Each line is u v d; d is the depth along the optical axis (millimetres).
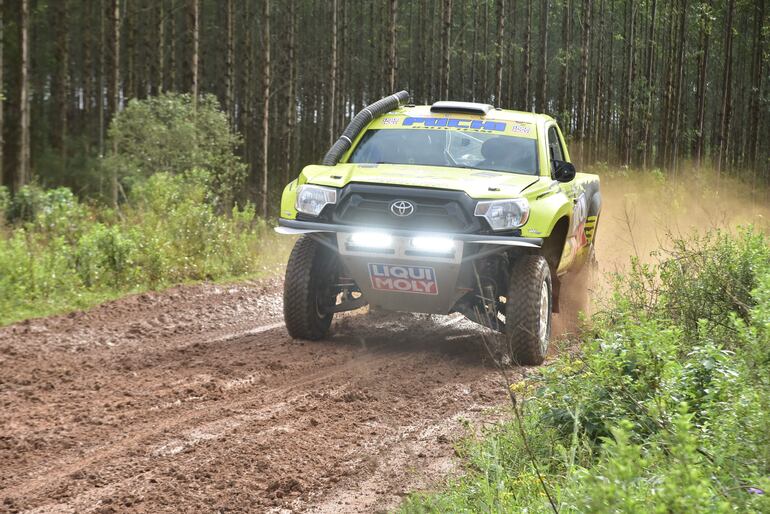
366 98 98562
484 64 79000
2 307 14500
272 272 20922
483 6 80500
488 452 7566
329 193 11844
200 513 6578
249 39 64562
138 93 69375
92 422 8797
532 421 7992
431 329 14305
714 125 94938
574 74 88625
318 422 8977
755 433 5340
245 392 10102
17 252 16672
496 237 11133
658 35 81562
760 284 6988
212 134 34500
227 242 21422
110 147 36219
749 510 4527
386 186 11664
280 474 7441
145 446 8078
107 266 17844
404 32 89250
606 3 79688
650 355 7527
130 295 16484
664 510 3818
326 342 12930
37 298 15500
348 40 84375
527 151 13195
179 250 20234
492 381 10844
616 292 10125
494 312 12000
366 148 13633
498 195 11336
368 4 91688
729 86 59812
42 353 11875
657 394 6945
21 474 7348
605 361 7621
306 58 88250
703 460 5328
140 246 19234
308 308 12633
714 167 61344
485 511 6125
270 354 12062
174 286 17812
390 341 13211
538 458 7250
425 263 11367
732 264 10531
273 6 77250
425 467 7668
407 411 9492
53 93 70562
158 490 7012
